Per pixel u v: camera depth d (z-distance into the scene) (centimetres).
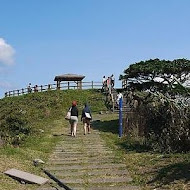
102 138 1877
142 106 1705
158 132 1445
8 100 3894
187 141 1291
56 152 1484
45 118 2806
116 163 1247
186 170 1015
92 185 999
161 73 1939
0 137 1504
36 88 4166
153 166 1140
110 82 3766
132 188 964
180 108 1330
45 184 1009
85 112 2044
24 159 1266
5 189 933
